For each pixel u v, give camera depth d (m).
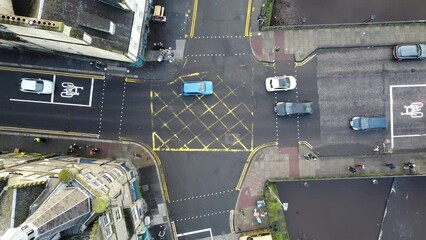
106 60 52.69
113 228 38.47
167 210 53.47
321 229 53.94
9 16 37.00
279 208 53.22
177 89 53.59
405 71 53.03
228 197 53.44
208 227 53.41
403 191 53.97
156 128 53.59
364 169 52.84
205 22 53.62
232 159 53.41
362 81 53.22
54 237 34.84
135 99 53.62
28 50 53.06
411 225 54.03
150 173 53.47
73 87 53.47
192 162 53.59
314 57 53.28
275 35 53.38
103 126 53.59
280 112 52.03
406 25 52.84
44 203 34.66
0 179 36.75
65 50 51.00
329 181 53.84
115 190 41.62
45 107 53.53
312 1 54.31
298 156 53.16
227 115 53.44
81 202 34.91
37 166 43.34
